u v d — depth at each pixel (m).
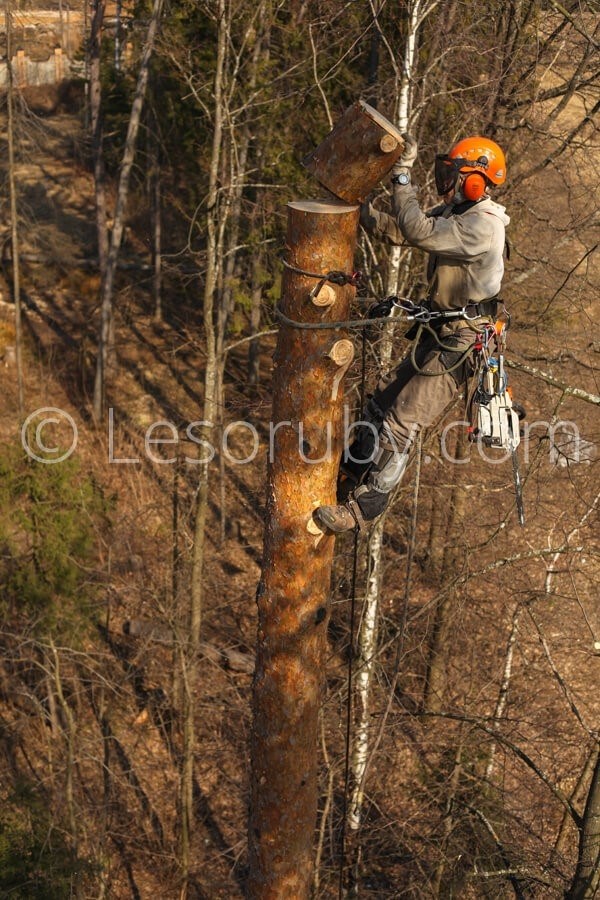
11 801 17.36
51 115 50.44
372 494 6.47
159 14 25.53
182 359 36.81
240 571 26.75
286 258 5.91
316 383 5.98
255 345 32.56
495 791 17.59
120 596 23.69
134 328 38.38
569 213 18.09
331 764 17.17
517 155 19.02
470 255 6.04
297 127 24.80
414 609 19.56
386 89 17.91
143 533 25.16
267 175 25.70
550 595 17.78
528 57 17.86
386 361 15.88
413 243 6.04
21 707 22.86
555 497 19.00
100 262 37.59
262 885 6.93
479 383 6.39
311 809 6.86
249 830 6.98
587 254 14.23
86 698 23.55
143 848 21.19
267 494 6.38
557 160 18.22
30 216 42.72
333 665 20.98
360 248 17.72
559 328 17.88
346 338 5.95
